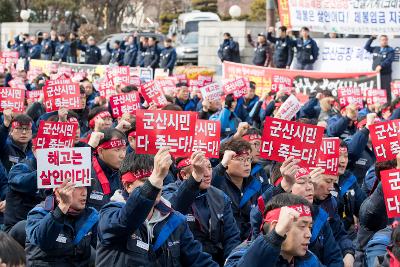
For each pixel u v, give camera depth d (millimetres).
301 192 10234
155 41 41781
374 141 12562
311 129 11500
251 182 12523
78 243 9953
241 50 44062
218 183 12258
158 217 9156
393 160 12461
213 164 14438
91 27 66750
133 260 9008
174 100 24141
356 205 13539
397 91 25859
